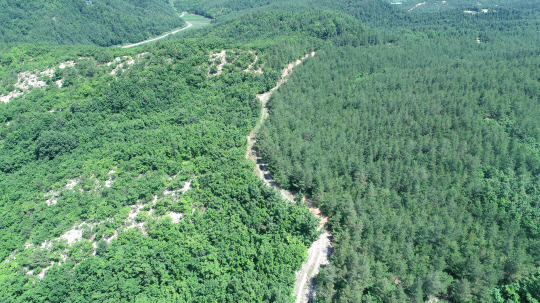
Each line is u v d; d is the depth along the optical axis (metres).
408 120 151.50
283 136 143.62
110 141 147.75
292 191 129.38
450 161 124.44
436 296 87.75
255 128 163.00
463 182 117.38
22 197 120.50
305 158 132.12
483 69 190.38
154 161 126.81
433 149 128.75
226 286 91.00
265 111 176.50
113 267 92.69
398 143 136.75
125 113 168.75
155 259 96.62
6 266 95.44
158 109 169.88
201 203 112.31
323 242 108.25
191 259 96.69
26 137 151.25
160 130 147.50
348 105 170.00
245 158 137.38
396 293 82.00
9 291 87.75
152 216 107.44
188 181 122.44
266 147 137.00
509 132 145.00
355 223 102.50
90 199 114.38
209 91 178.38
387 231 100.19
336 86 182.62
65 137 146.00
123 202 110.81
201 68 186.50
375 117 157.75
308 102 167.75
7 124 158.88
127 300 90.12
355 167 125.00
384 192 114.00
